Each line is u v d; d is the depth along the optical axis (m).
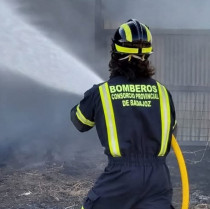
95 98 2.66
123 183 2.56
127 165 2.58
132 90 2.65
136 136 2.59
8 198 4.97
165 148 2.65
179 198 5.07
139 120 2.61
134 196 2.57
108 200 2.61
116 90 2.65
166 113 2.65
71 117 2.81
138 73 2.69
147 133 2.61
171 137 2.69
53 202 4.89
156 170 2.60
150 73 2.72
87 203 2.68
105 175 2.64
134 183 2.55
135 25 2.66
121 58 2.67
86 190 5.28
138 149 2.59
